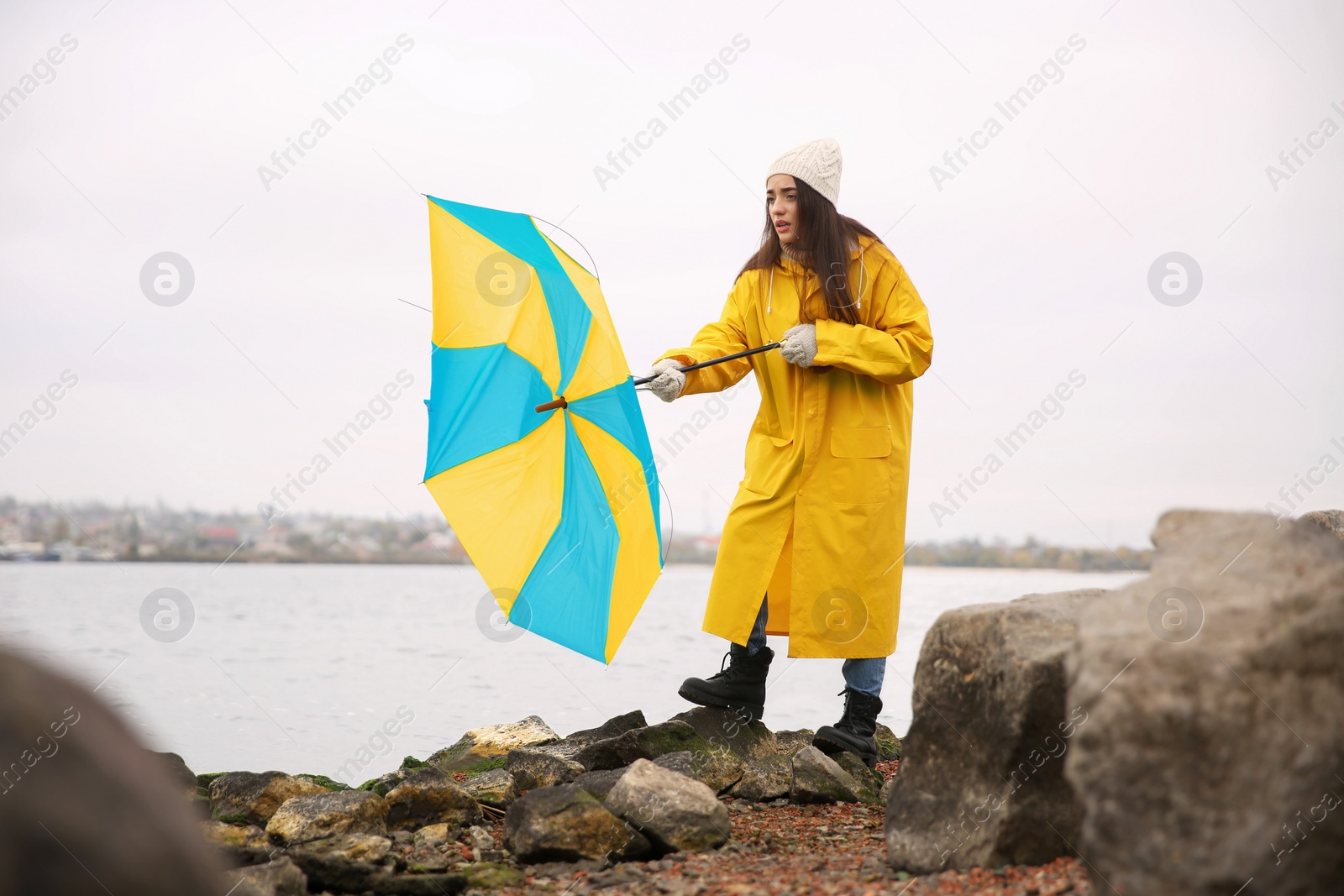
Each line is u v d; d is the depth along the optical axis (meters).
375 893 3.25
